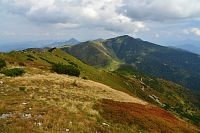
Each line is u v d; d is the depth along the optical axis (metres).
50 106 29.41
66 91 44.69
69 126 23.72
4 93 37.09
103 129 25.84
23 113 25.78
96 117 29.45
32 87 43.41
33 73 64.56
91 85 62.00
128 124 30.69
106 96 51.22
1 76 55.34
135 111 36.34
